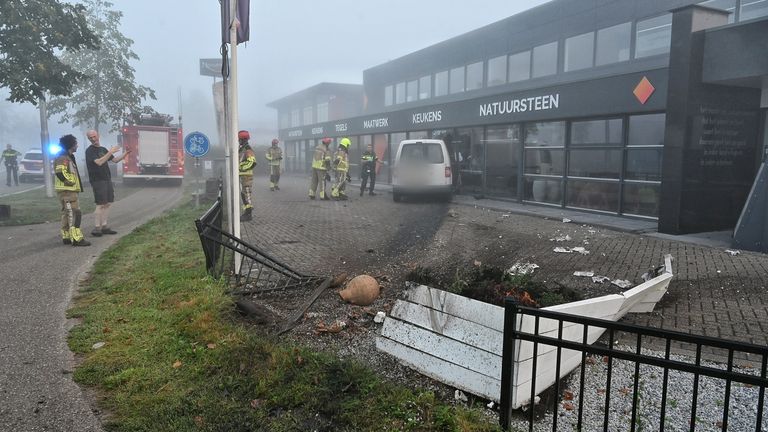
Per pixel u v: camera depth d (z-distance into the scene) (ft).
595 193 41.37
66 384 12.02
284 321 16.11
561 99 41.96
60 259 25.14
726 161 33.63
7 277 21.58
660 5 51.11
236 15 20.95
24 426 10.31
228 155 24.50
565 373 12.50
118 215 44.80
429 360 12.59
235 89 21.53
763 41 28.78
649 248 28.35
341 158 55.57
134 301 17.90
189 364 12.93
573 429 10.59
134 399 11.26
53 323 15.99
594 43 58.59
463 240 30.68
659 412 11.16
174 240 29.48
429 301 12.82
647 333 8.59
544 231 34.12
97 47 42.24
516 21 69.26
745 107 33.78
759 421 7.97
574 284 21.24
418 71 90.63
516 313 10.06
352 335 15.35
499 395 11.14
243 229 34.78
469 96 78.64
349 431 10.18
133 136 79.77
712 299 19.12
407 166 51.72
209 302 16.99
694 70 31.40
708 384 12.37
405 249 27.84
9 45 37.58
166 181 90.33
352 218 40.52
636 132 37.88
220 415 10.59
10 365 12.96
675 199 32.27
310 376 12.07
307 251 27.35
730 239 30.78
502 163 51.06
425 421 10.52
